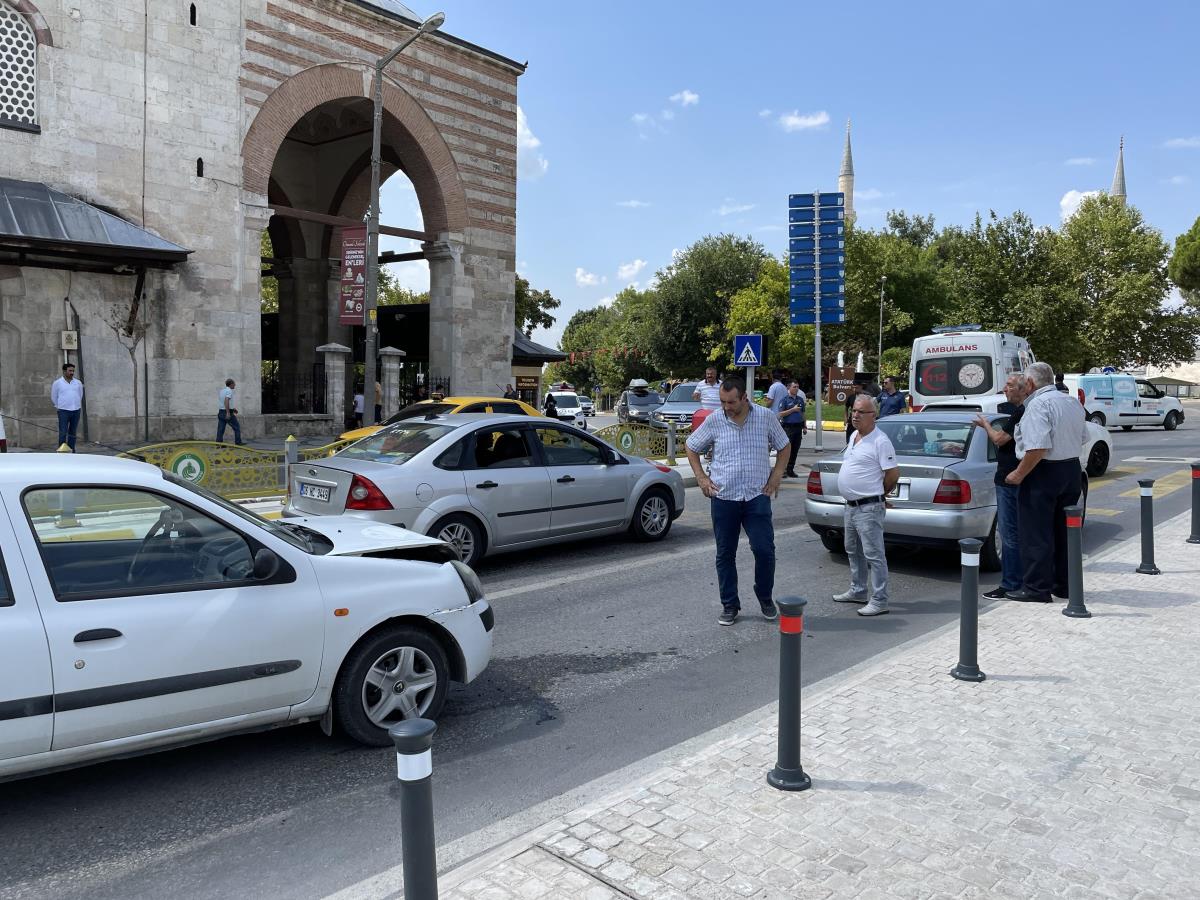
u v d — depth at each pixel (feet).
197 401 67.10
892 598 24.91
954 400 50.96
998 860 10.22
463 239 88.17
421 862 7.64
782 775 12.14
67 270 60.29
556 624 22.00
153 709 12.06
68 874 10.67
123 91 62.75
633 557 30.22
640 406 116.78
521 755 14.21
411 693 14.67
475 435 27.53
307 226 105.09
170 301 65.36
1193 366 280.92
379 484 24.73
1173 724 14.32
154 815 12.19
